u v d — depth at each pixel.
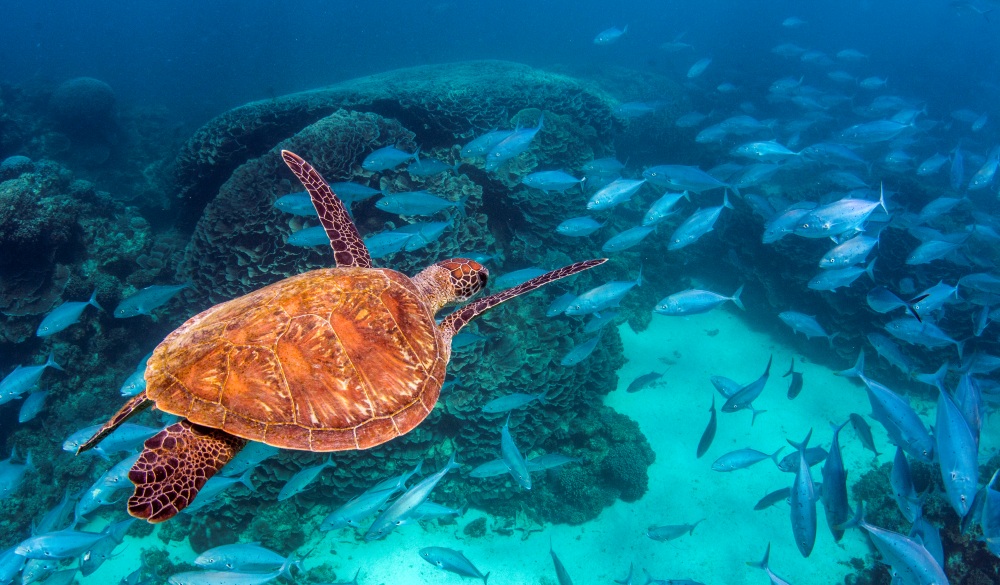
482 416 9.52
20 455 10.29
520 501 9.88
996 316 10.55
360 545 9.13
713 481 10.50
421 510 7.29
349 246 4.80
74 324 11.13
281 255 10.10
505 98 16.08
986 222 14.96
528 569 8.93
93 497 7.20
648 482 10.42
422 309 4.19
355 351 3.56
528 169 12.73
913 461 9.79
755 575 8.91
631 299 15.16
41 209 11.30
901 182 17.33
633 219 18.20
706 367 13.59
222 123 13.87
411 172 10.43
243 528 8.95
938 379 7.12
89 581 8.78
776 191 19.02
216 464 2.95
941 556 6.34
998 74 49.41
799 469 6.66
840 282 9.82
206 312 3.77
